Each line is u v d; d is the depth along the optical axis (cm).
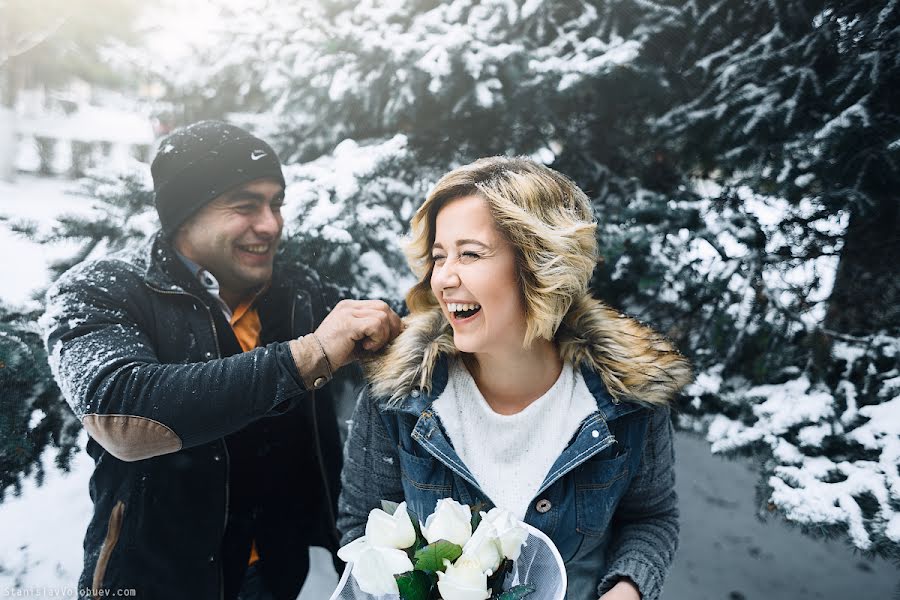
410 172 240
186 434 113
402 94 208
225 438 143
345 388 248
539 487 110
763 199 212
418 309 127
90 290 131
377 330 118
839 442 167
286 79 228
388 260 218
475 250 102
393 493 124
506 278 103
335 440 170
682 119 213
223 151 138
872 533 144
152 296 137
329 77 220
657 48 221
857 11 192
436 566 78
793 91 200
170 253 143
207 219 139
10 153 687
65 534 231
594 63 197
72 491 252
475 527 87
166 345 134
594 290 222
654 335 123
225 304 147
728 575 232
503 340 107
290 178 208
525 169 106
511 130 227
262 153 144
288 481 156
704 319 221
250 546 150
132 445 113
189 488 133
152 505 132
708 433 189
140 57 263
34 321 188
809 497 155
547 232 98
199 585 137
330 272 201
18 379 166
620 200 229
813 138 188
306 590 217
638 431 115
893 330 202
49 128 751
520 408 118
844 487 154
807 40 200
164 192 140
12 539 226
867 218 202
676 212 214
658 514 126
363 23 231
